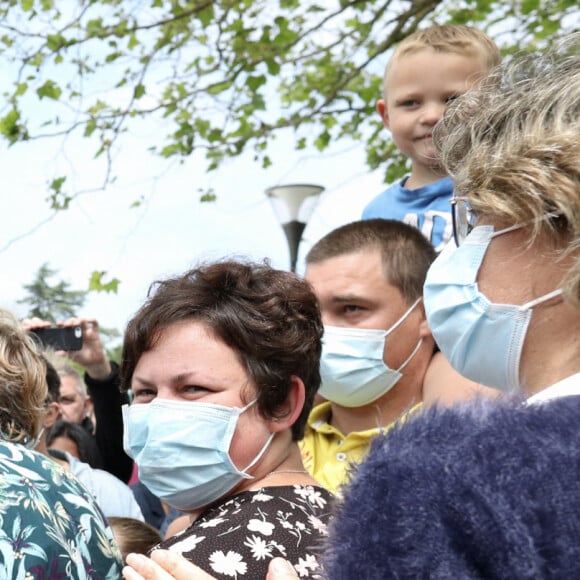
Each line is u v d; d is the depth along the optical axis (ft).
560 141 4.86
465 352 5.62
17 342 9.18
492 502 3.72
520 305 5.26
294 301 8.05
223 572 6.45
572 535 3.63
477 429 4.01
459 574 3.67
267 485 7.68
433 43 14.35
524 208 5.02
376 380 11.14
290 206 28.94
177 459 7.68
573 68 5.31
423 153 14.26
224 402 7.68
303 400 7.96
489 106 5.55
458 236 5.87
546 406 4.09
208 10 27.55
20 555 6.89
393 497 3.94
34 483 7.44
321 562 4.37
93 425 20.61
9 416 8.91
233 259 8.60
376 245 11.41
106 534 7.89
